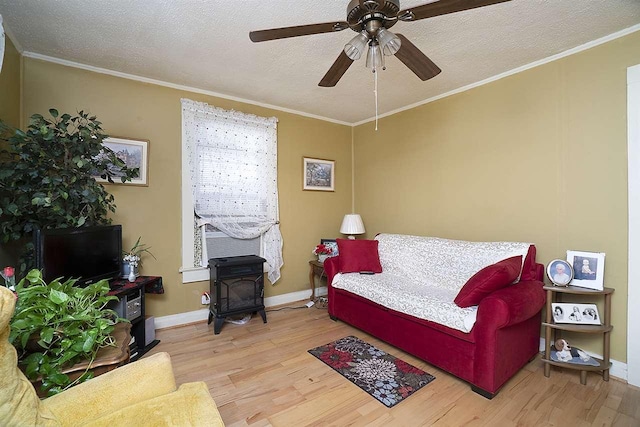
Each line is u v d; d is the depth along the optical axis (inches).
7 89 83.3
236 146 131.5
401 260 120.6
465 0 49.2
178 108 119.1
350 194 174.1
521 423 63.8
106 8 72.2
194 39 86.1
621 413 66.7
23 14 74.3
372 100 135.5
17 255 88.0
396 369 86.2
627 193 80.9
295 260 151.8
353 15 54.3
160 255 115.3
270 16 75.7
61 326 49.5
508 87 106.0
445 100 126.2
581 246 89.7
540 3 70.4
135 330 95.3
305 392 75.3
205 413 39.2
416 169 138.9
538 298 80.7
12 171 71.8
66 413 36.0
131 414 37.0
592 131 87.2
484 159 113.1
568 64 92.0
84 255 82.4
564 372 84.7
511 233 105.8
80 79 101.0
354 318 113.1
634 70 78.8
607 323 79.9
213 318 121.5
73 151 81.8
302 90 124.4
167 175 116.6
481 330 73.0
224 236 130.8
